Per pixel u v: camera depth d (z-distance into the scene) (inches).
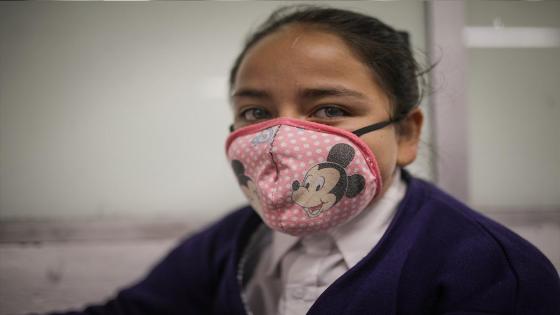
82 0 37.5
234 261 27.4
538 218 35.6
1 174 38.3
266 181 22.9
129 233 41.1
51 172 39.3
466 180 33.6
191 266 32.9
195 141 40.8
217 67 39.3
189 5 38.6
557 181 36.1
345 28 24.5
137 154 40.4
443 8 32.3
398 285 22.0
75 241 40.1
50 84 38.0
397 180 27.3
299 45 23.2
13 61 37.3
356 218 25.5
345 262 24.7
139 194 41.1
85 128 39.3
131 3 38.2
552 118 35.9
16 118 38.0
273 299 27.8
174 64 39.3
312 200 22.5
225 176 41.4
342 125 23.3
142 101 39.6
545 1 35.3
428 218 24.3
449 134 33.2
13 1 36.5
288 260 26.9
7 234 38.7
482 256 21.5
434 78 32.3
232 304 25.9
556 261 29.0
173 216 41.8
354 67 23.4
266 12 37.9
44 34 37.3
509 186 36.0
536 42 35.4
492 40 35.1
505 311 19.7
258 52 24.5
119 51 38.6
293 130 22.7
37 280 38.8
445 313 20.8
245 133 24.9
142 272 40.7
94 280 39.8
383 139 24.2
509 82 35.4
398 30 30.4
